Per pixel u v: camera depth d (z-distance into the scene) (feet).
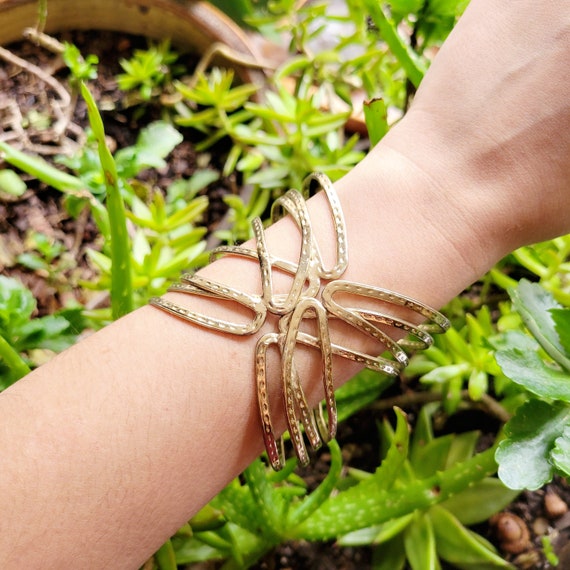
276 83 1.30
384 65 1.39
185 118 1.28
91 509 0.57
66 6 1.31
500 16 0.70
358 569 1.04
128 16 1.36
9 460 0.56
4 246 1.19
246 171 1.29
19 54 1.35
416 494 0.94
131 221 1.18
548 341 0.81
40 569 0.55
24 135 1.26
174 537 0.87
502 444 0.72
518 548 1.05
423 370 1.10
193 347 0.62
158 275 1.04
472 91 0.69
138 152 1.10
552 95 0.66
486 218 0.69
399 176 0.70
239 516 0.94
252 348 0.64
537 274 1.11
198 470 0.62
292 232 0.69
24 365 0.85
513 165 0.68
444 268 0.69
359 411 1.16
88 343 0.63
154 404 0.60
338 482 1.09
